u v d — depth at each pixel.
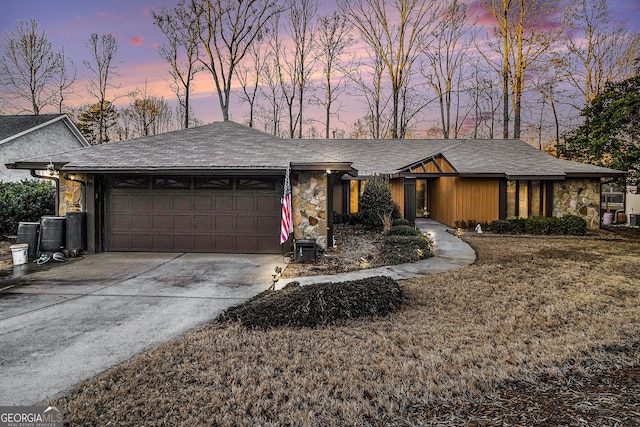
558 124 26.73
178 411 2.93
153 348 4.11
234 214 9.74
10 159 17.77
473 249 10.80
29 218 12.32
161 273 7.72
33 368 3.68
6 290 6.51
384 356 3.89
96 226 9.72
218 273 7.72
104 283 6.97
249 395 3.13
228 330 4.61
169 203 9.82
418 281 7.02
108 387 3.31
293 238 9.68
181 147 10.44
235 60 25.11
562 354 3.92
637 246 11.52
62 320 5.04
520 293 6.25
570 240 12.95
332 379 3.41
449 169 16.47
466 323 4.90
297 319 4.85
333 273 7.68
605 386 3.27
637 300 5.86
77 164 9.11
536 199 15.94
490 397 3.14
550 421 2.71
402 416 2.88
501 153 17.97
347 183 18.03
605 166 18.25
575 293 6.26
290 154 9.92
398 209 14.49
